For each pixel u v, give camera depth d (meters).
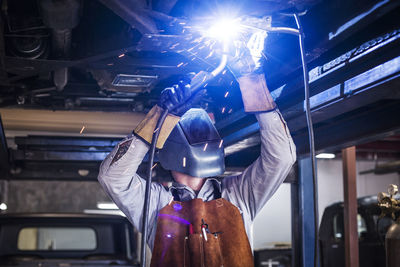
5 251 5.00
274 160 2.05
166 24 2.63
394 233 2.69
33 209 14.91
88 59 3.27
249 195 2.16
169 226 2.04
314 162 1.85
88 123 6.94
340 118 3.90
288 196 12.23
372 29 2.46
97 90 4.62
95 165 5.78
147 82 3.82
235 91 3.80
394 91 2.41
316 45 2.55
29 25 3.25
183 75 3.85
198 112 2.23
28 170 5.73
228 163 5.26
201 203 2.08
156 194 2.14
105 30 3.36
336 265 8.78
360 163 13.53
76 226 5.11
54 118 6.86
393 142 9.88
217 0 2.30
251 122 3.81
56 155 5.35
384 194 2.76
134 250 5.35
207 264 1.96
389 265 2.71
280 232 12.12
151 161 1.80
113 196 2.06
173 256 2.00
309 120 1.90
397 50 2.17
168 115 1.92
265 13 2.40
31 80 4.43
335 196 13.12
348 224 6.66
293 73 3.07
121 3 2.55
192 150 2.11
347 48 2.64
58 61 3.30
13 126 6.91
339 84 2.61
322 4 2.48
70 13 2.85
